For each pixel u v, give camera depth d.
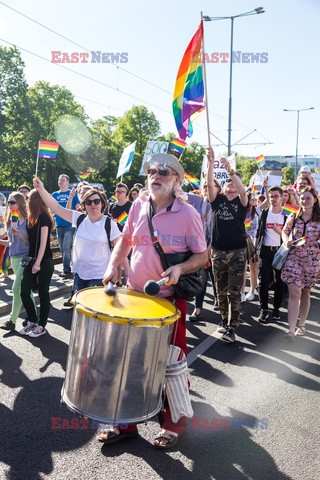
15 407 3.28
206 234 4.50
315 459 2.78
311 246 4.93
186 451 2.82
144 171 2.87
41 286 4.79
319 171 11.07
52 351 4.39
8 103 37.12
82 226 4.25
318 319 5.98
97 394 2.27
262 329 5.45
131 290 2.73
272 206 5.86
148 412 2.37
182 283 2.66
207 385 3.80
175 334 2.68
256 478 2.58
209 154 4.69
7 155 36.62
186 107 3.74
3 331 4.91
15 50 36.91
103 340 2.23
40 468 2.59
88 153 42.38
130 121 46.28
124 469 2.62
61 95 40.75
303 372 4.13
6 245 6.12
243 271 4.89
